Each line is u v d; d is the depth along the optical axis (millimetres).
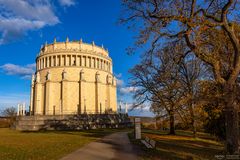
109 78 115812
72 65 107438
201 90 29422
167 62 37188
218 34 23531
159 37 21391
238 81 24125
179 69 38469
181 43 22734
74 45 111812
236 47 19422
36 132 60594
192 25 19047
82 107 104000
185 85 39188
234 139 18312
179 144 30219
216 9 21203
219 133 29875
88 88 107875
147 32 21266
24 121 77625
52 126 76125
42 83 108250
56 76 106438
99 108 108188
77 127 78000
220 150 25531
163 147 25641
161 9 20562
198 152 23062
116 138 37406
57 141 33094
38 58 113625
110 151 22984
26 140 35188
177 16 19438
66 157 19594
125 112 105438
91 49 115375
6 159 18734
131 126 93438
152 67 43500
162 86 43625
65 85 104250
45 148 25156
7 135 47750
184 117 41094
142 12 21359
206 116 30828
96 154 21156
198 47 20297
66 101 103250
